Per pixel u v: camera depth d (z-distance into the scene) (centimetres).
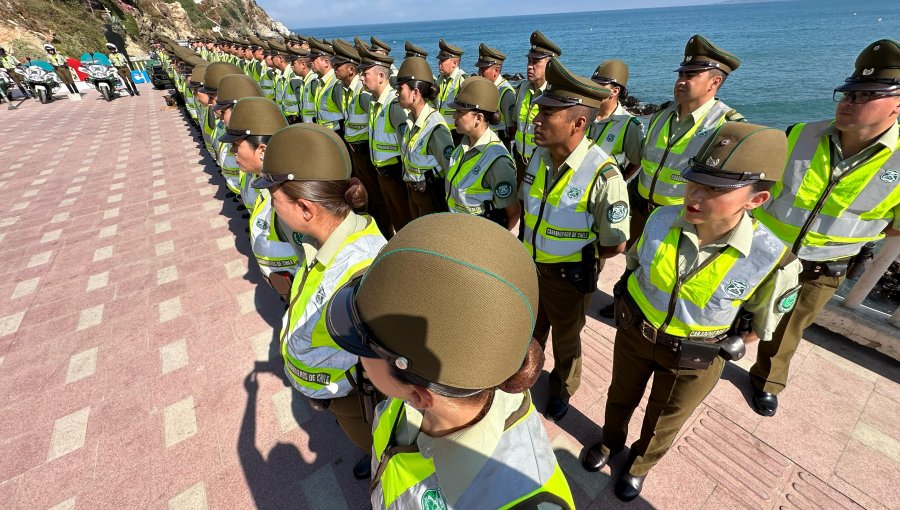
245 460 256
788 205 239
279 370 323
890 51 187
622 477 226
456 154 323
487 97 287
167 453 261
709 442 246
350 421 187
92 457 261
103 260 501
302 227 154
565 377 261
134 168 866
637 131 387
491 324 64
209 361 335
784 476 227
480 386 70
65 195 723
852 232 221
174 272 468
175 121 1359
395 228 568
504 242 68
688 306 171
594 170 221
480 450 81
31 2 2639
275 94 1024
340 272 141
